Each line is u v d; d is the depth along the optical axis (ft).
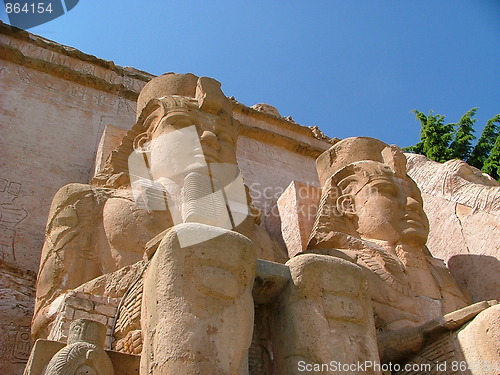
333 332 11.84
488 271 20.22
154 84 21.97
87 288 14.44
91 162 24.73
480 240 21.04
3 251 19.70
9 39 29.19
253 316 11.55
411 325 16.28
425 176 24.99
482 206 21.77
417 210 19.13
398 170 20.16
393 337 14.07
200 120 18.90
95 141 25.82
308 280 12.32
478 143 41.75
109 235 16.17
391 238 18.44
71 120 26.18
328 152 22.38
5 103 25.02
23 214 21.18
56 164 23.80
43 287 15.61
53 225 16.76
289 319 12.11
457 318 13.55
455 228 22.12
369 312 12.54
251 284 11.80
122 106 28.50
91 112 27.17
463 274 20.88
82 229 16.48
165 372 10.25
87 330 11.25
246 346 11.12
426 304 17.08
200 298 11.02
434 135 42.32
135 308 12.75
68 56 30.32
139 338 12.12
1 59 27.04
